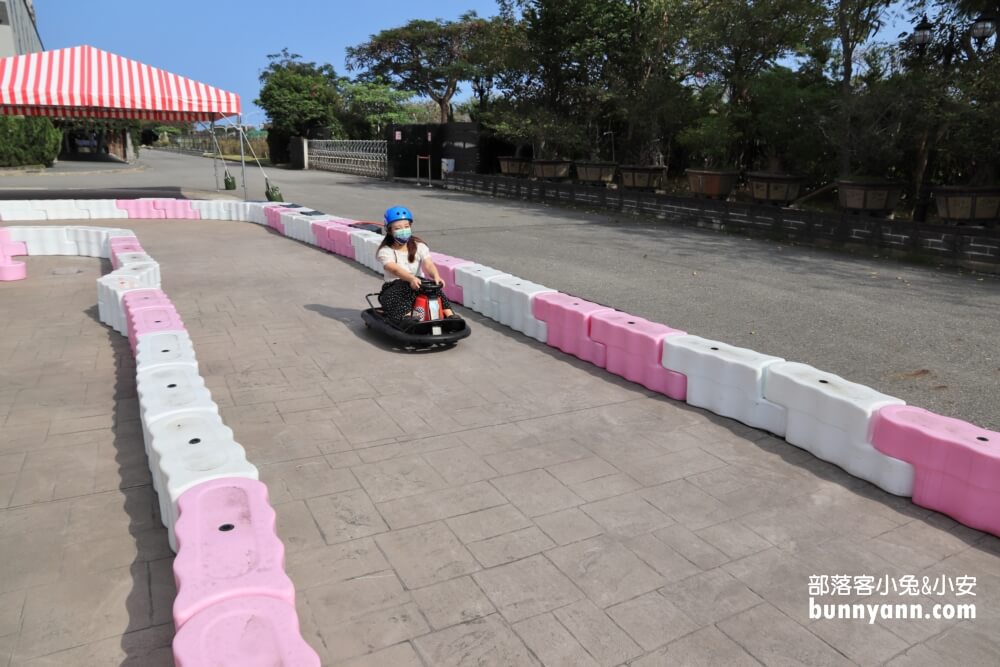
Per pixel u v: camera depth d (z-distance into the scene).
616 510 3.32
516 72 20.19
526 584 2.75
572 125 18.56
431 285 5.68
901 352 5.84
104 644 2.38
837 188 12.98
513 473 3.67
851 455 3.69
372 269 9.06
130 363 5.35
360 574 2.79
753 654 2.40
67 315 6.77
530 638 2.45
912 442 3.37
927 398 4.80
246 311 6.95
